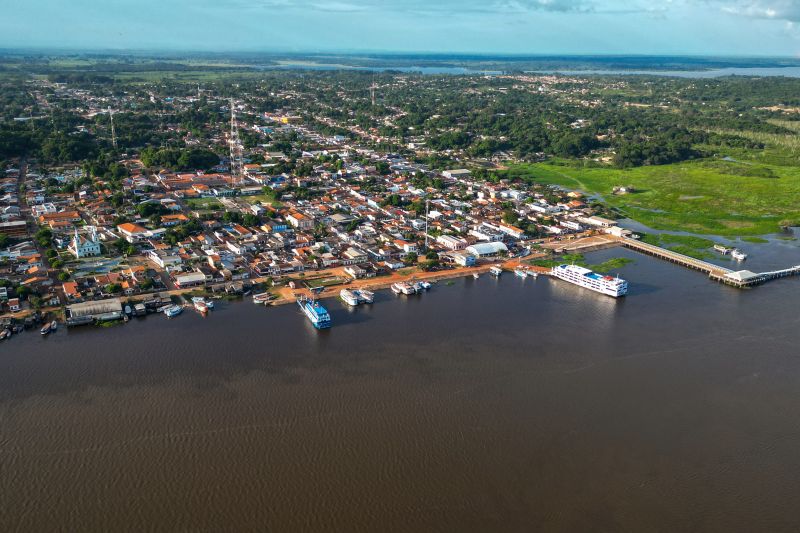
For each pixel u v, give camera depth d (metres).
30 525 122.25
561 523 126.31
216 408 159.38
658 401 169.50
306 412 159.00
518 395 170.00
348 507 128.62
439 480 137.00
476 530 123.88
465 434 152.62
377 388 170.62
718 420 162.00
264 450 144.62
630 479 139.50
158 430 150.12
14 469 136.50
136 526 122.50
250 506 128.12
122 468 137.62
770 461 146.88
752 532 125.69
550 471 141.00
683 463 145.38
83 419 153.12
